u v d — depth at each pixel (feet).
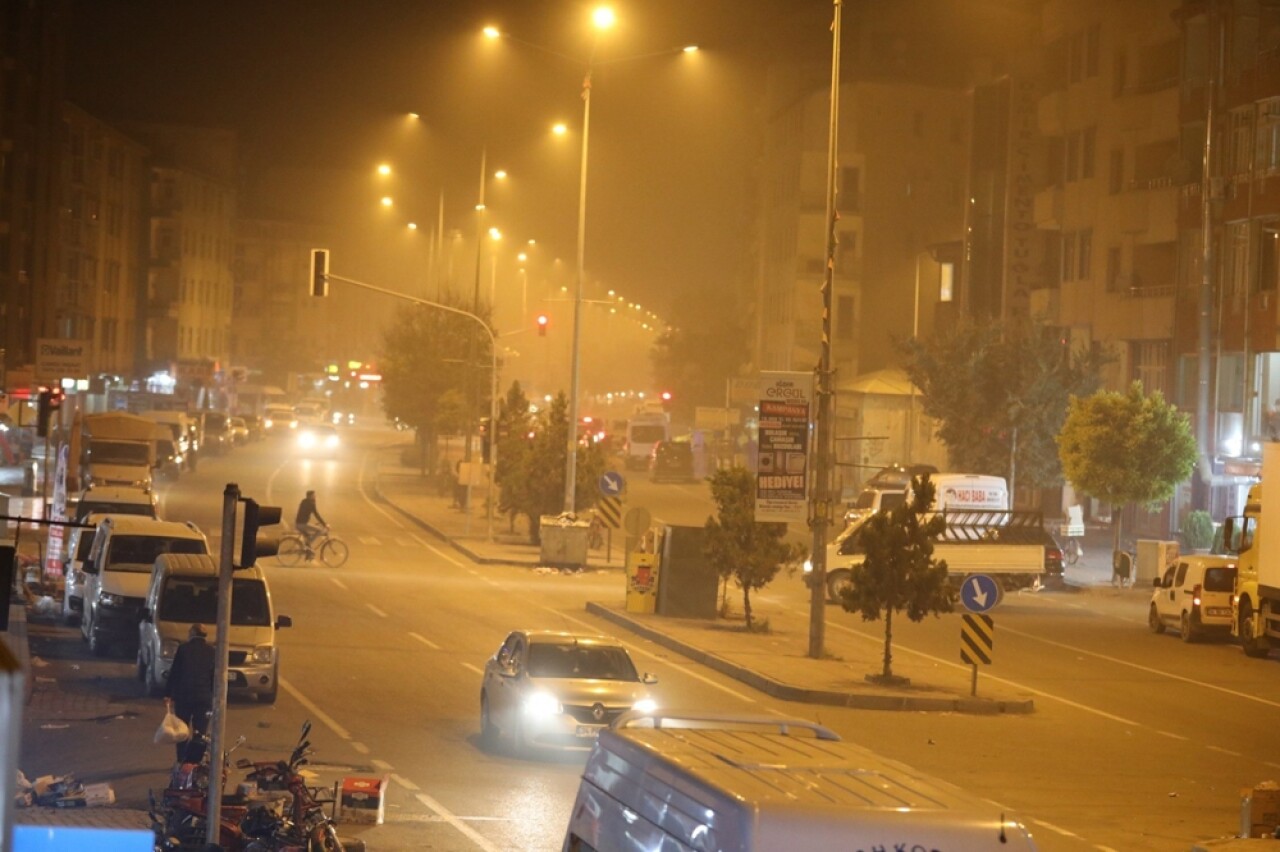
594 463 221.66
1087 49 274.77
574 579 182.60
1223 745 95.76
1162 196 251.60
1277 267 219.61
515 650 83.35
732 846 24.61
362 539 214.90
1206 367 227.40
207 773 58.65
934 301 418.51
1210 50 228.63
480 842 57.93
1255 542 141.69
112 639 107.96
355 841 54.60
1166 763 88.07
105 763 70.13
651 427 425.69
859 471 340.59
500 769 74.74
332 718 86.99
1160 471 193.67
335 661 109.91
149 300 502.79
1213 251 228.84
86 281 418.31
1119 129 263.90
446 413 319.47
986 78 415.44
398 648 118.21
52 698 89.71
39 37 343.67
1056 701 111.14
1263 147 219.61
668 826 27.43
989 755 87.56
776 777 27.09
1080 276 275.39
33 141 342.03
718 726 33.32
